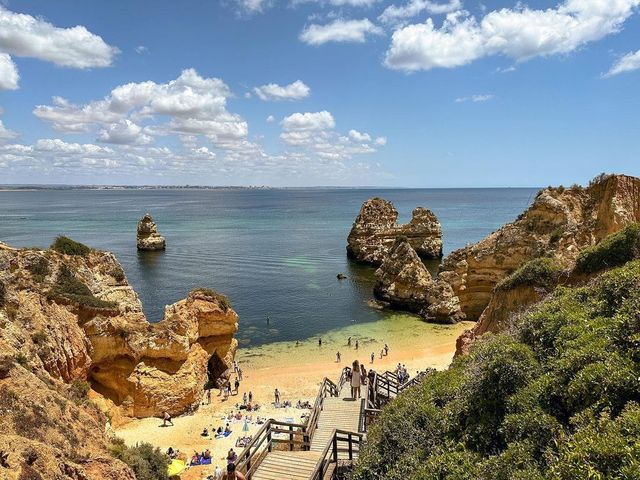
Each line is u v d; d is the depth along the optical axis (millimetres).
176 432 30969
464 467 10266
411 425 13172
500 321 24719
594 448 7734
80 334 29250
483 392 11859
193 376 35656
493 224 180375
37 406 14242
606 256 19547
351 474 13727
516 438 9961
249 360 48562
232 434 30891
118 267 38969
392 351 50594
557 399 10414
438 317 60312
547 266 23297
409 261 67938
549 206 54250
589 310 13312
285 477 15172
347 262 105250
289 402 37031
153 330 33688
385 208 111375
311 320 62375
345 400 23641
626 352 10203
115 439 19781
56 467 11156
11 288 25719
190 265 99000
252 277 88062
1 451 10344
